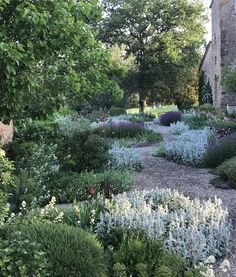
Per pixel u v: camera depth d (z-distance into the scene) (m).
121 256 3.94
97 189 7.37
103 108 30.39
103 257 3.73
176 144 11.38
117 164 9.74
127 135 15.91
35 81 3.98
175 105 43.72
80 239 3.57
